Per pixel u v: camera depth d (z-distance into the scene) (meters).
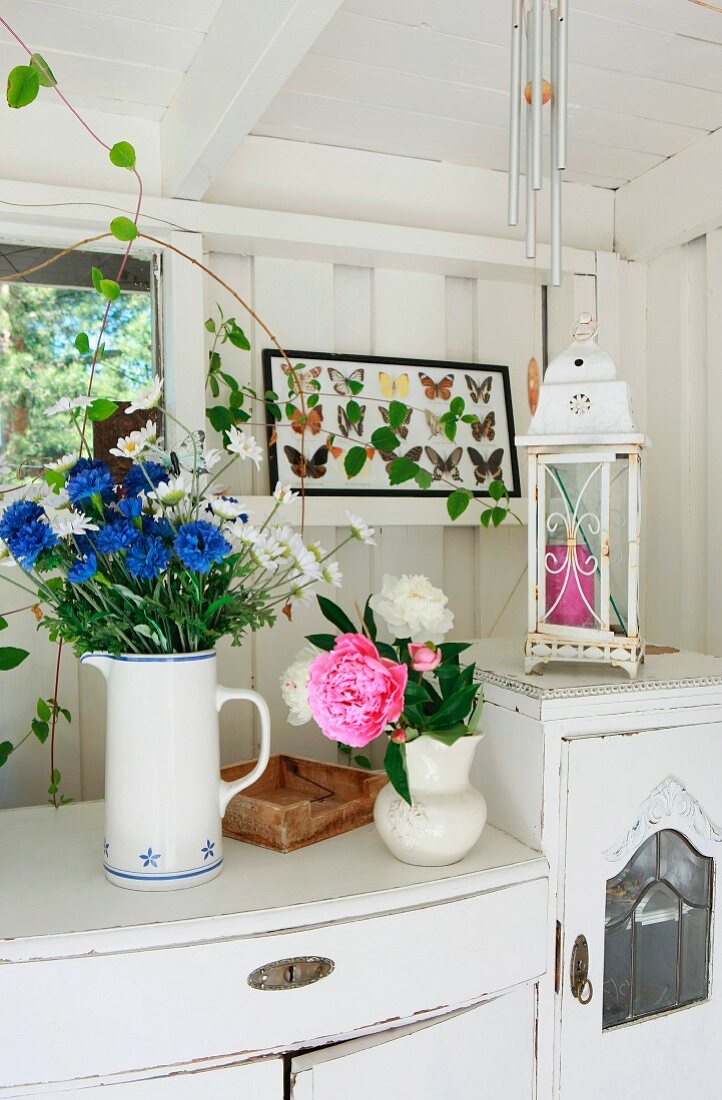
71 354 1.44
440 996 1.05
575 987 1.15
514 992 1.12
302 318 1.61
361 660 0.98
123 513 0.99
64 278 1.43
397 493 1.64
